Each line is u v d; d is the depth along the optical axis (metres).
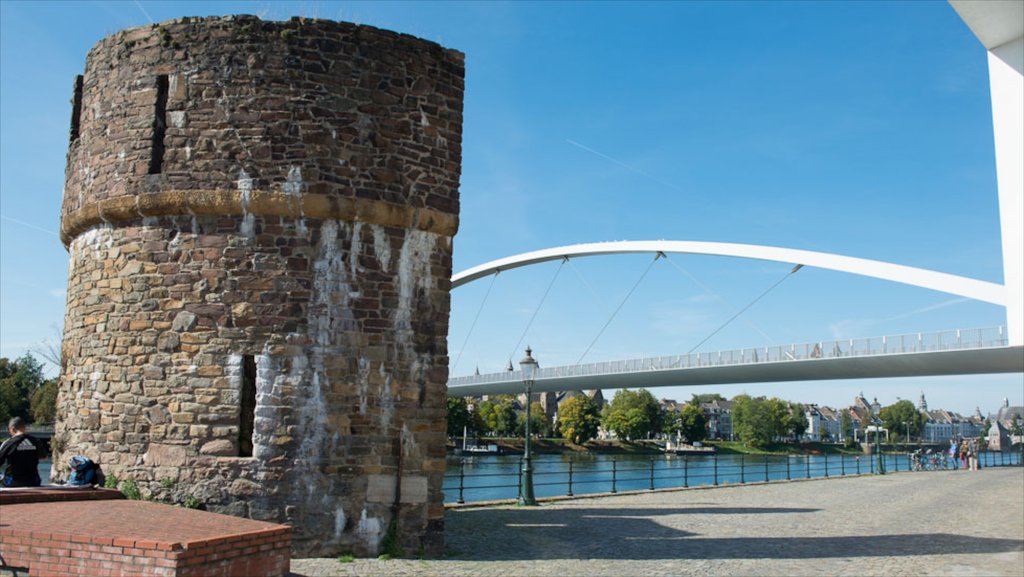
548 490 39.88
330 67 12.04
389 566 10.70
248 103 11.81
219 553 7.72
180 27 12.13
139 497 11.17
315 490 11.27
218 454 11.20
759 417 147.12
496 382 77.00
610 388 74.19
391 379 11.93
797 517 18.33
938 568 11.79
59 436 12.60
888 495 25.53
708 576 10.69
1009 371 47.34
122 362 11.73
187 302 11.59
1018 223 25.61
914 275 46.91
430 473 12.02
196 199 11.57
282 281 11.60
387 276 12.13
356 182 11.93
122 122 12.20
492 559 11.60
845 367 52.16
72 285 12.98
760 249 53.34
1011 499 24.48
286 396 11.36
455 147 12.95
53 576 7.60
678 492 25.44
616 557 12.03
